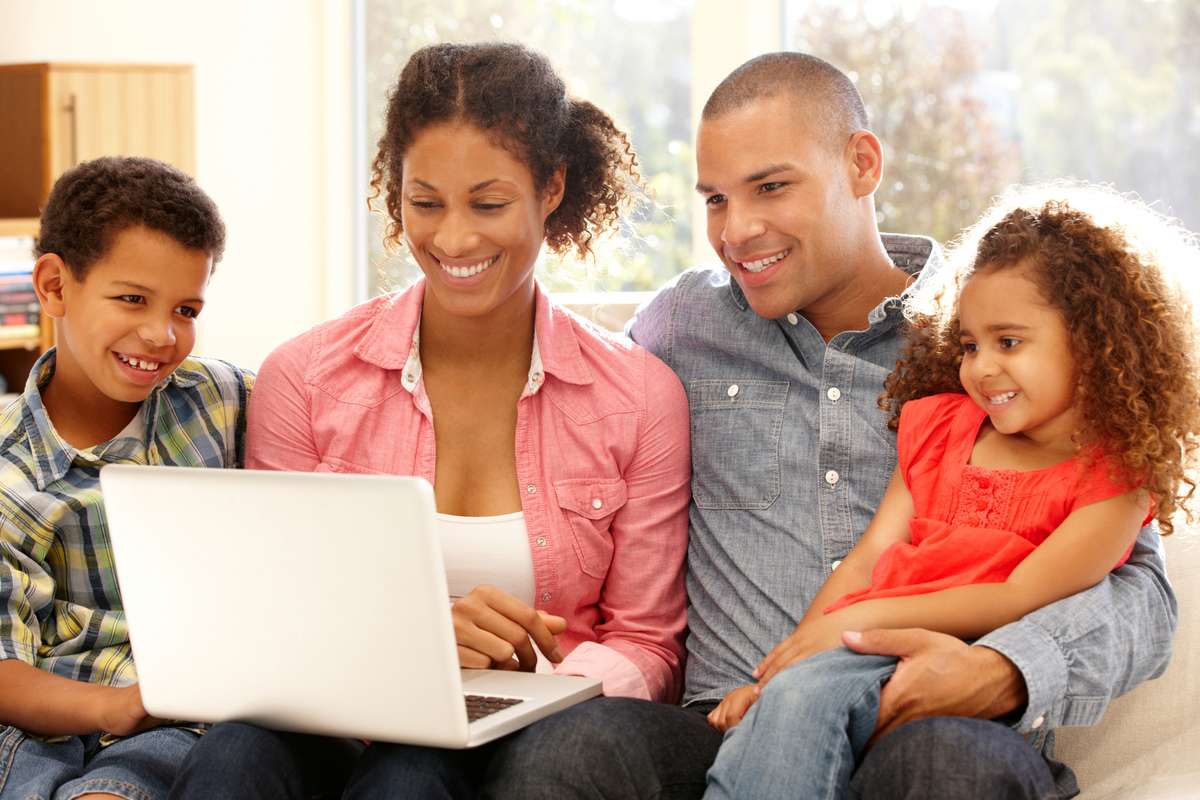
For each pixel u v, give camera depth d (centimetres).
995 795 130
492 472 184
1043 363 159
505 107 173
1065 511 159
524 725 146
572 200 190
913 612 155
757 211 179
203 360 190
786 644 159
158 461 180
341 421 182
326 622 137
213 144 406
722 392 188
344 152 411
